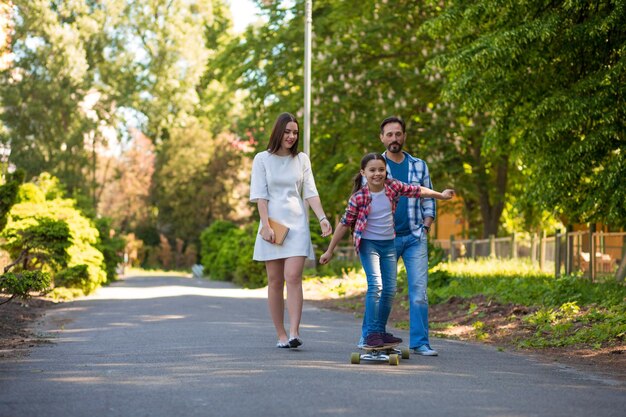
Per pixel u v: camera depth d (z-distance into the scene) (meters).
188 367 8.71
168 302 20.70
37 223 21.94
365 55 35.91
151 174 79.75
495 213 37.38
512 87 20.66
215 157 78.25
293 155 10.61
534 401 7.00
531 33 18.69
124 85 73.88
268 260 10.48
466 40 23.78
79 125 67.56
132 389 7.36
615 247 22.16
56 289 22.17
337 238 10.00
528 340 12.23
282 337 10.57
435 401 6.85
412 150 35.03
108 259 37.88
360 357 9.43
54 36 67.19
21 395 7.09
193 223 77.38
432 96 35.19
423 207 10.25
